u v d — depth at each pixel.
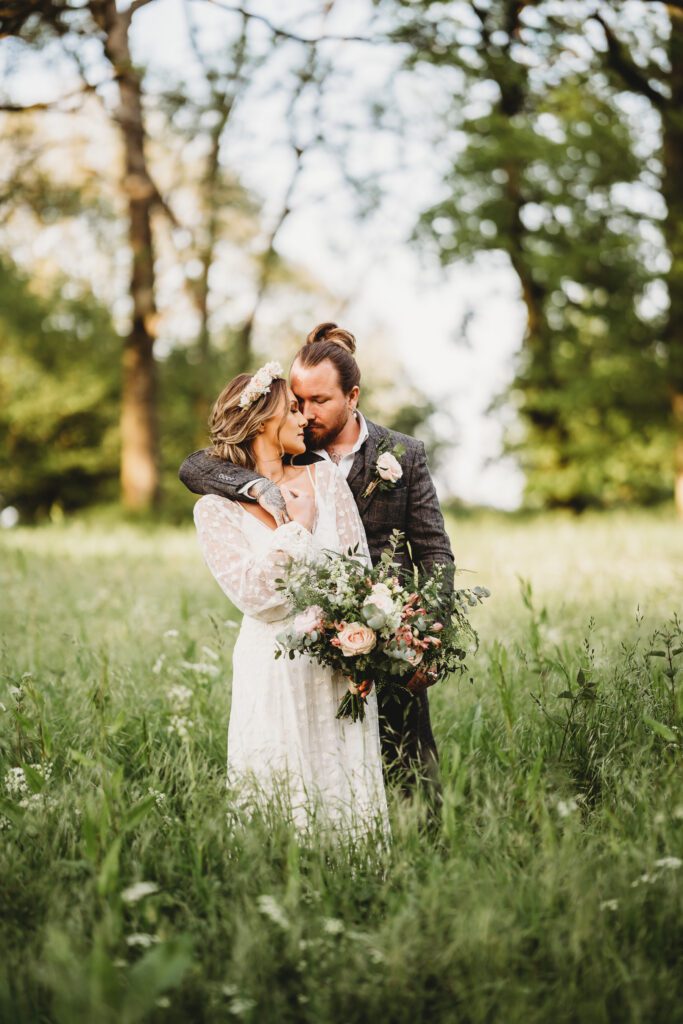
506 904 2.61
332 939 2.46
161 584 8.73
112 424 27.77
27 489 28.00
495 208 17.78
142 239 20.19
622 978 2.34
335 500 3.42
